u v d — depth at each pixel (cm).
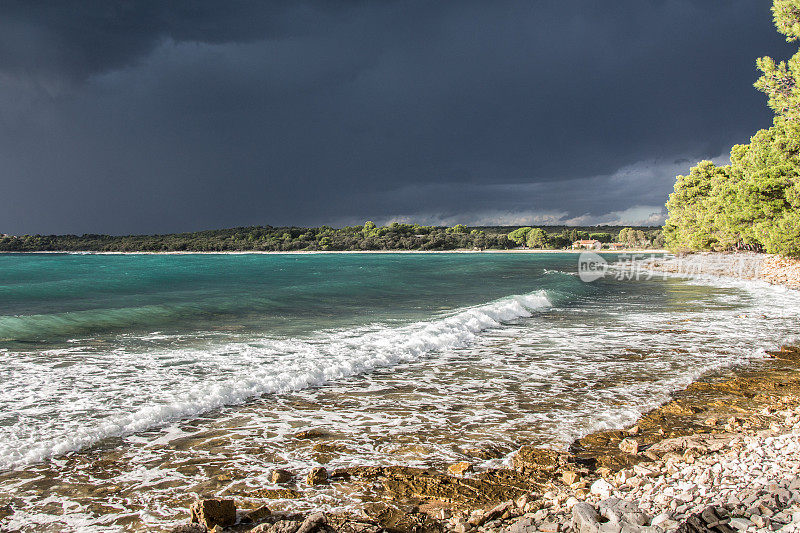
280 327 1733
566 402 912
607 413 847
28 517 493
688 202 7038
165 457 651
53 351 1304
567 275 5194
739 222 3978
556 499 514
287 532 433
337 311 2206
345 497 543
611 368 1177
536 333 1684
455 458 656
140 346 1378
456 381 1062
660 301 2692
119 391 937
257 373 1072
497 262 9181
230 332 1622
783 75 2516
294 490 559
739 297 2803
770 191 3478
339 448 689
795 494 434
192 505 483
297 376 1049
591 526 411
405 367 1192
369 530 453
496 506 496
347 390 991
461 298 2811
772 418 791
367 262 9431
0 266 7025
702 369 1159
